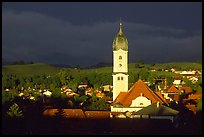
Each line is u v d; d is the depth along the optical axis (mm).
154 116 176125
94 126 157000
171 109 177250
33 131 142375
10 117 151000
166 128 156250
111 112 193000
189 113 182250
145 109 181125
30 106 185000
